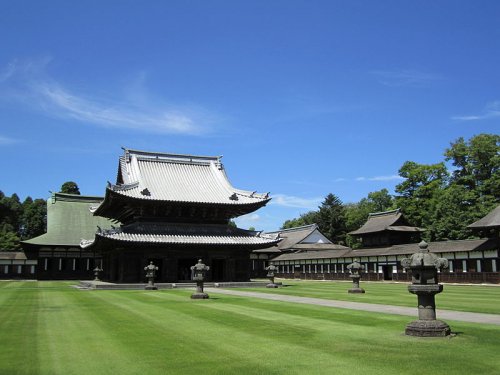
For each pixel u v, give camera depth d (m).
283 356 13.02
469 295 35.81
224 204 59.34
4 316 22.48
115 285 48.88
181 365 12.05
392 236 84.00
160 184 61.41
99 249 64.06
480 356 12.80
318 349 13.93
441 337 15.45
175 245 56.34
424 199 94.00
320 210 130.25
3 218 122.12
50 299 33.25
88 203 92.62
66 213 88.75
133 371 11.49
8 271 80.81
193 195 60.66
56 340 15.64
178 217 60.44
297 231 118.06
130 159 64.62
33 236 121.31
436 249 68.62
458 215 80.56
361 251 84.19
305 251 104.88
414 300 31.05
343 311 23.98
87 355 13.28
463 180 90.25
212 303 29.36
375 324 18.97
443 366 11.76
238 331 17.36
